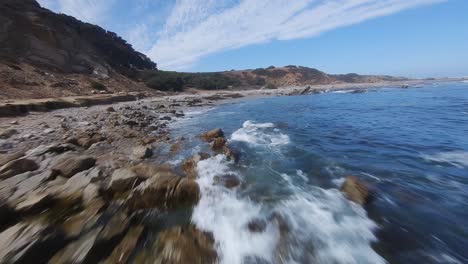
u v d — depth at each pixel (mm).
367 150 9297
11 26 32844
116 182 5395
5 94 19812
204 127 14469
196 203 5383
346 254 3865
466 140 10094
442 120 14820
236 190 6078
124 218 4523
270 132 12945
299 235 4355
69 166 6277
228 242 4223
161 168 6469
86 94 28578
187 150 9422
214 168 7465
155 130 13180
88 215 4453
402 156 8422
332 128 13852
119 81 43156
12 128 11445
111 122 14109
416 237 4199
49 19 41938
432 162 7723
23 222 4141
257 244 4180
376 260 3717
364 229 4453
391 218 4758
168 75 59469
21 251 3516
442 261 3658
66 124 13367
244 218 4902
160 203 5145
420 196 5559
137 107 23344
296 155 8836
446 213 4867
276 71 98562
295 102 32562
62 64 36250
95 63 43562
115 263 3619
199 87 66062
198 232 4441
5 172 5816
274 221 4781
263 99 40625
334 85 88312
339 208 5160
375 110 21125
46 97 22953
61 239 3906
